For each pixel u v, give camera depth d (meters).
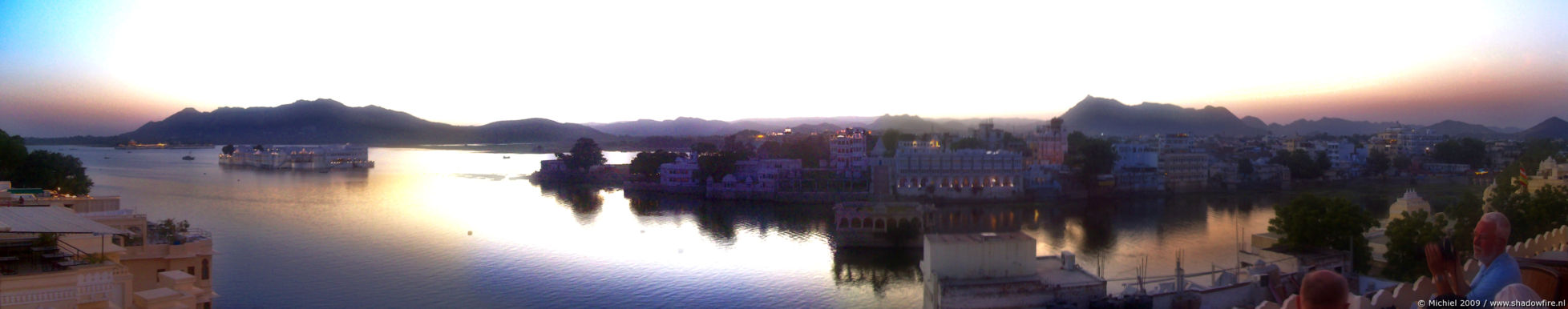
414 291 88.56
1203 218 157.00
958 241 53.28
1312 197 79.81
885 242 118.94
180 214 156.38
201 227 137.12
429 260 106.81
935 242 53.06
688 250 118.25
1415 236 76.50
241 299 83.19
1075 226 146.38
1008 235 55.78
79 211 67.06
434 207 176.00
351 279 94.38
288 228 136.62
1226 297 50.91
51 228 39.34
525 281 94.81
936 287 51.06
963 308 49.75
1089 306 51.00
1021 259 53.22
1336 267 71.56
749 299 86.81
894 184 190.88
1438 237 74.56
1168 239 127.81
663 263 106.81
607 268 103.12
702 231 139.12
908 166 190.00
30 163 128.38
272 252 111.31
